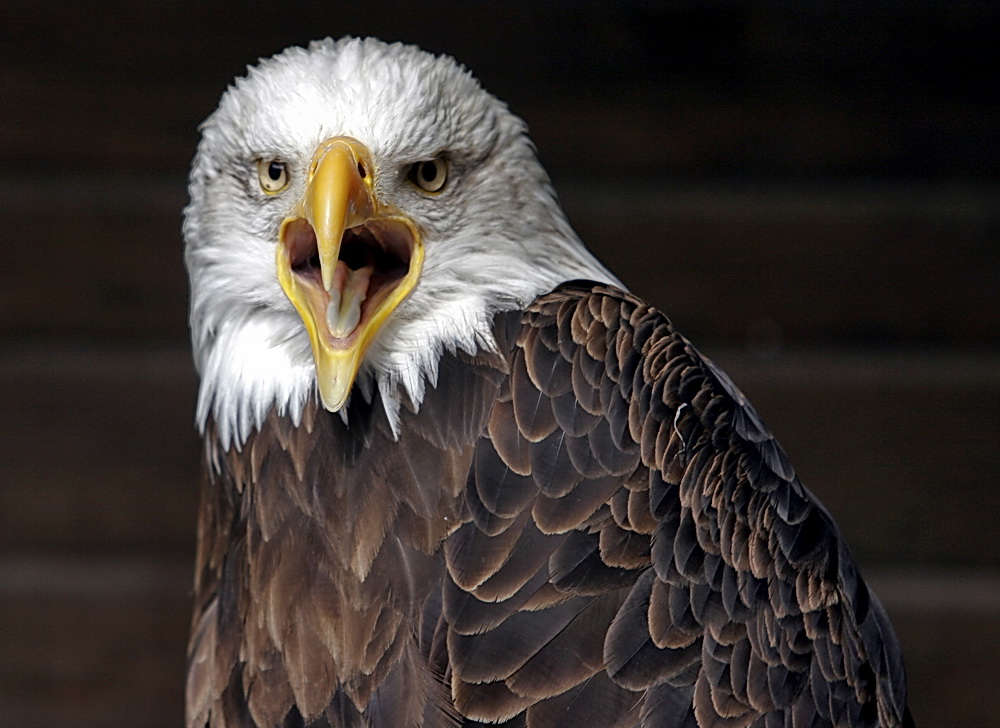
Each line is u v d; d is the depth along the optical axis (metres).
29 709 6.50
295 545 6.12
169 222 6.48
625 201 6.47
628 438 6.08
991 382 6.47
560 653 6.05
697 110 6.47
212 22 6.46
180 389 6.49
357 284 6.12
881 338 6.47
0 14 6.46
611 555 6.07
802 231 6.47
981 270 6.47
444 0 6.46
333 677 6.10
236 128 6.14
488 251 6.14
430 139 6.12
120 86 6.46
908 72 6.47
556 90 6.47
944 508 6.47
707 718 6.05
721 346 6.48
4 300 6.47
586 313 6.11
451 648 6.07
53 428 6.48
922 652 6.48
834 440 6.47
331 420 6.12
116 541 6.50
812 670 6.10
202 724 6.15
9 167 6.47
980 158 6.47
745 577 6.09
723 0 6.47
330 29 6.46
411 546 6.10
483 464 6.09
